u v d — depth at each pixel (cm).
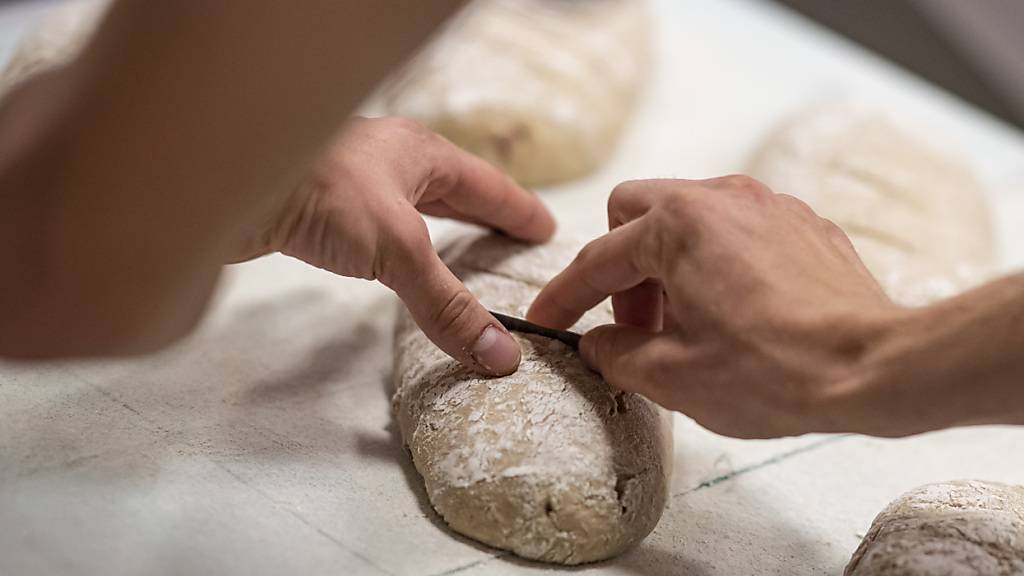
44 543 62
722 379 61
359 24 51
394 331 80
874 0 163
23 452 68
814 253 62
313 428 73
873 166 101
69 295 54
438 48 109
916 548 61
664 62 133
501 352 68
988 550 61
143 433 70
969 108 134
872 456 78
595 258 67
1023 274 56
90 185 51
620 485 66
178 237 53
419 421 69
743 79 132
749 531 70
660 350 63
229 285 87
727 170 110
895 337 57
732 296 61
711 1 151
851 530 71
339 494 68
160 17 50
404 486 69
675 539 68
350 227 68
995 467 78
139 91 50
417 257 68
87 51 51
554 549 65
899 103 130
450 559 65
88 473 67
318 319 84
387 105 107
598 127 107
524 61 108
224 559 63
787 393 59
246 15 50
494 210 78
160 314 55
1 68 101
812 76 134
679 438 77
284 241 69
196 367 77
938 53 163
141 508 65
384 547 65
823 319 59
